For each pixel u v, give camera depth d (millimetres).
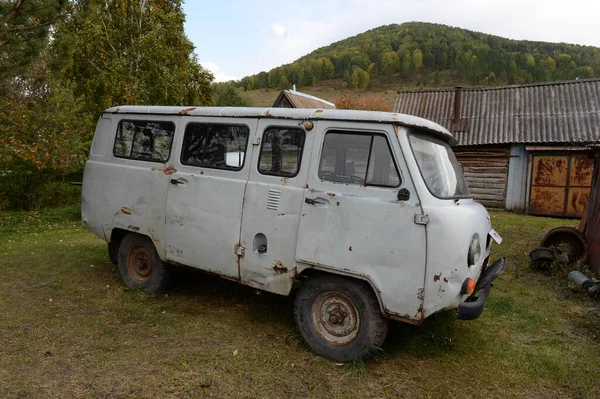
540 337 4465
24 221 12570
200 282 5773
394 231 3475
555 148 14109
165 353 3783
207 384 3299
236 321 4570
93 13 10898
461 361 3891
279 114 4129
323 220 3762
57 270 6348
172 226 4754
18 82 14359
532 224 11656
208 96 22844
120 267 5520
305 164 3939
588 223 7230
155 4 20500
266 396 3203
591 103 14797
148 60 19016
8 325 4273
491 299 5531
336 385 3400
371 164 3674
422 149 3805
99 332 4180
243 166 4297
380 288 3514
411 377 3582
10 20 8438
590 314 5125
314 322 3924
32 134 14273
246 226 4191
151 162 5012
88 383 3238
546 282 6383
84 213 5727
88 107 18594
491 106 16281
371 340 3631
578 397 3365
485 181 15570
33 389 3127
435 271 3375
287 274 3961
